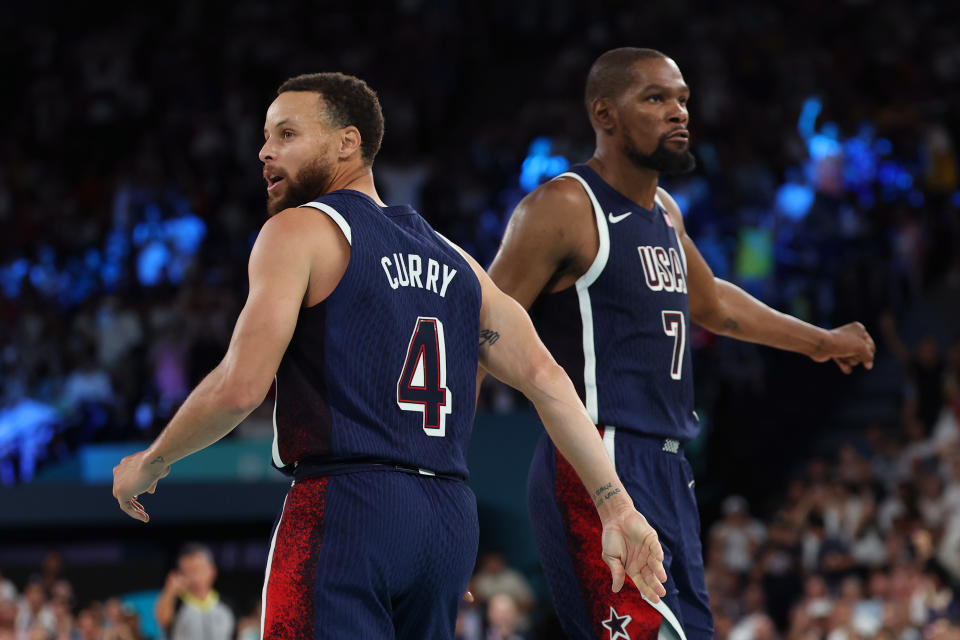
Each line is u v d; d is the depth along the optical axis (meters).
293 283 3.22
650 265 4.57
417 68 25.58
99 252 22.25
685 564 4.53
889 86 22.53
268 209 3.60
